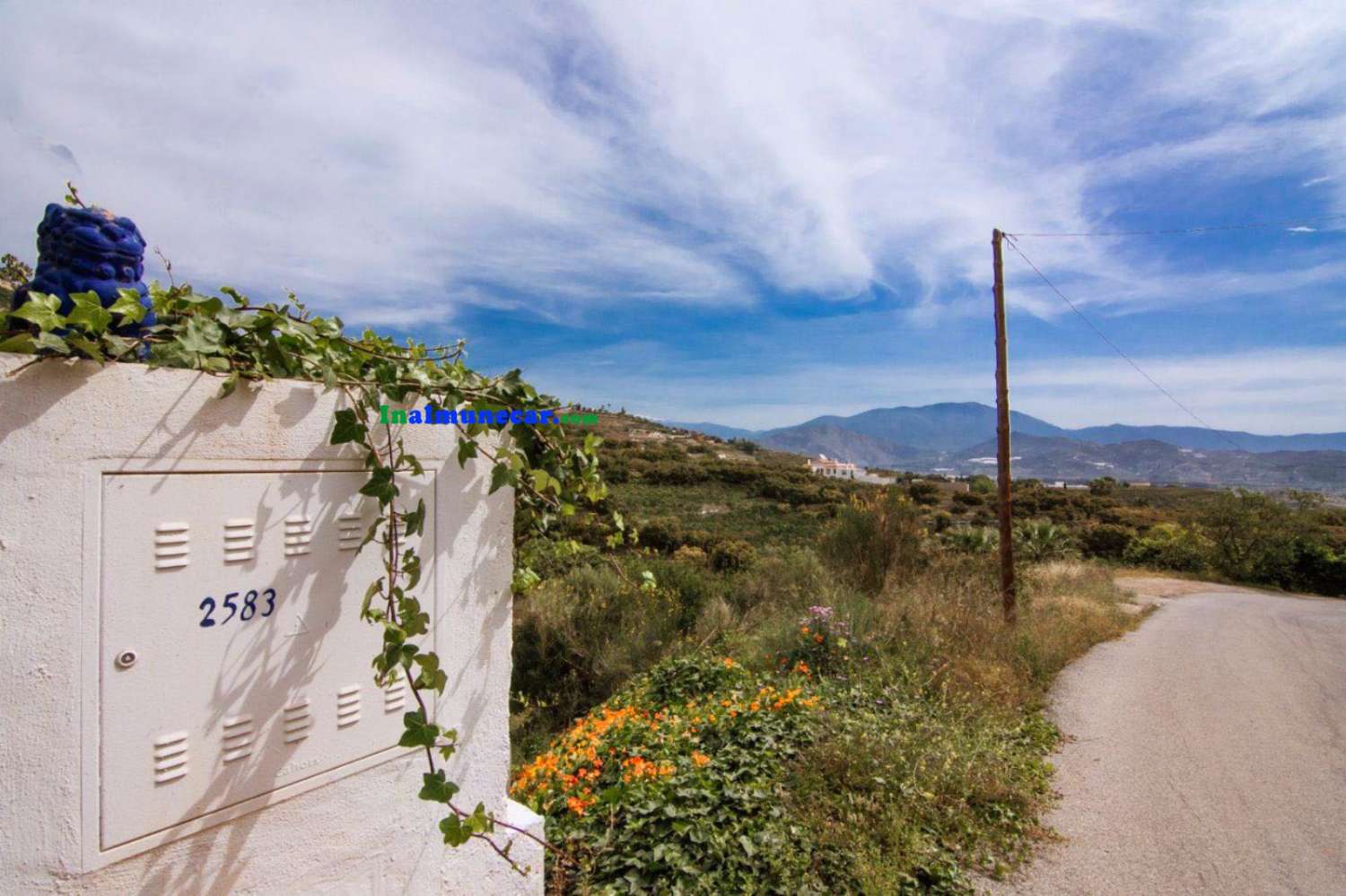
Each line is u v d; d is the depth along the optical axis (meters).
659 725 5.08
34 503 1.34
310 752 1.81
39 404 1.34
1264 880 3.53
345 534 1.89
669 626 10.17
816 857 3.37
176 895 1.56
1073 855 3.75
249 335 1.74
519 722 8.64
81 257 1.60
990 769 4.50
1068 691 7.14
